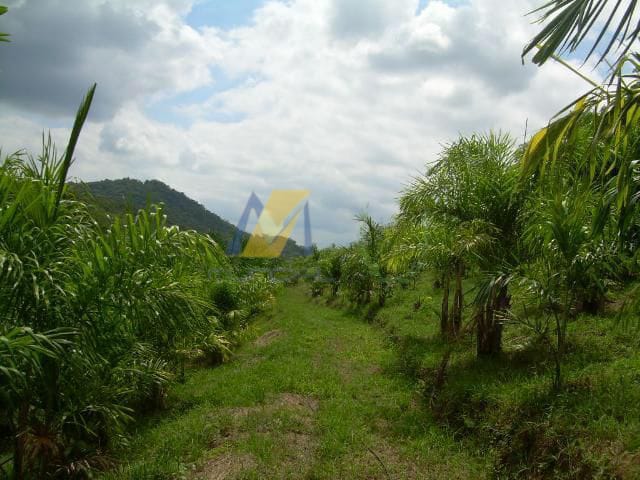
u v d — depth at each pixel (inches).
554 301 207.8
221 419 253.3
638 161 126.5
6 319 135.4
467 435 218.7
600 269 206.7
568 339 261.7
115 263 147.7
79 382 162.1
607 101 114.9
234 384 325.1
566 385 205.2
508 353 283.1
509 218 271.0
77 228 150.3
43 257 137.2
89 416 193.6
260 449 211.8
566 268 198.5
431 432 224.2
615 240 176.2
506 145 288.5
